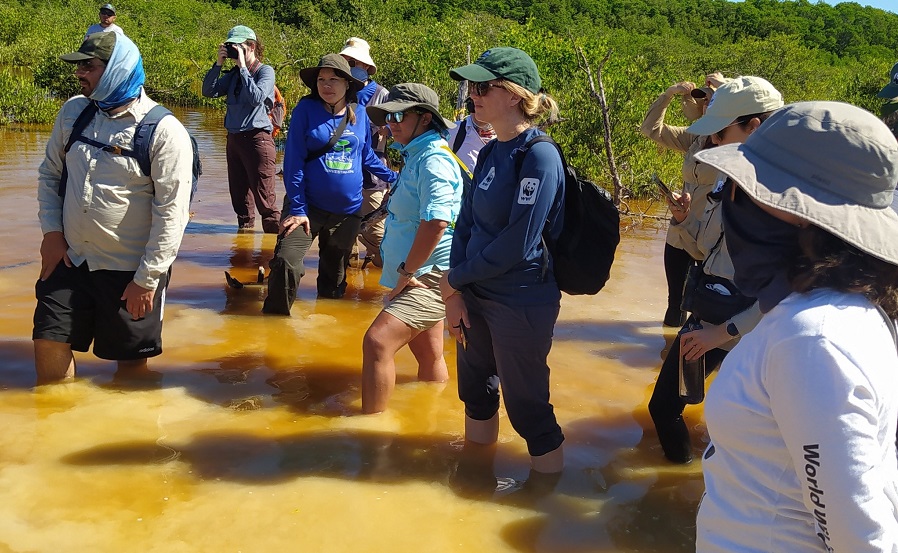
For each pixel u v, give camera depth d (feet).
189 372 14.96
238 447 12.06
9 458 11.34
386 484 11.16
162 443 12.07
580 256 10.67
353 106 19.47
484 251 10.43
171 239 13.38
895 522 4.80
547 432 11.51
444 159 13.15
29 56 88.53
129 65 12.92
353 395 14.32
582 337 17.92
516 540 9.93
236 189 26.66
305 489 10.89
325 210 19.33
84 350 14.07
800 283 5.10
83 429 12.37
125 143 13.15
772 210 5.22
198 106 80.43
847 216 4.92
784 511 5.16
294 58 88.28
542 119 11.01
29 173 34.24
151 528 9.80
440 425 13.24
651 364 16.40
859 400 4.66
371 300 20.43
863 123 5.02
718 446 5.53
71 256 13.58
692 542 10.01
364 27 90.89
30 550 9.22
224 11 147.74
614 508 10.77
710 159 5.41
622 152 36.19
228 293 20.15
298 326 17.97
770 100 11.80
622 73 37.70
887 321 5.08
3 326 16.52
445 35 49.83
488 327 11.44
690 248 13.44
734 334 10.33
